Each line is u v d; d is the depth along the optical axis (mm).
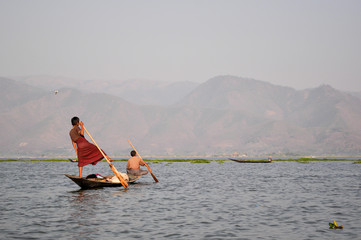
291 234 13641
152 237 13148
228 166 73500
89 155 26031
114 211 17984
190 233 13727
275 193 25250
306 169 60312
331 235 13477
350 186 30125
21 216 16672
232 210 18391
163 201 21266
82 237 13094
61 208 18766
